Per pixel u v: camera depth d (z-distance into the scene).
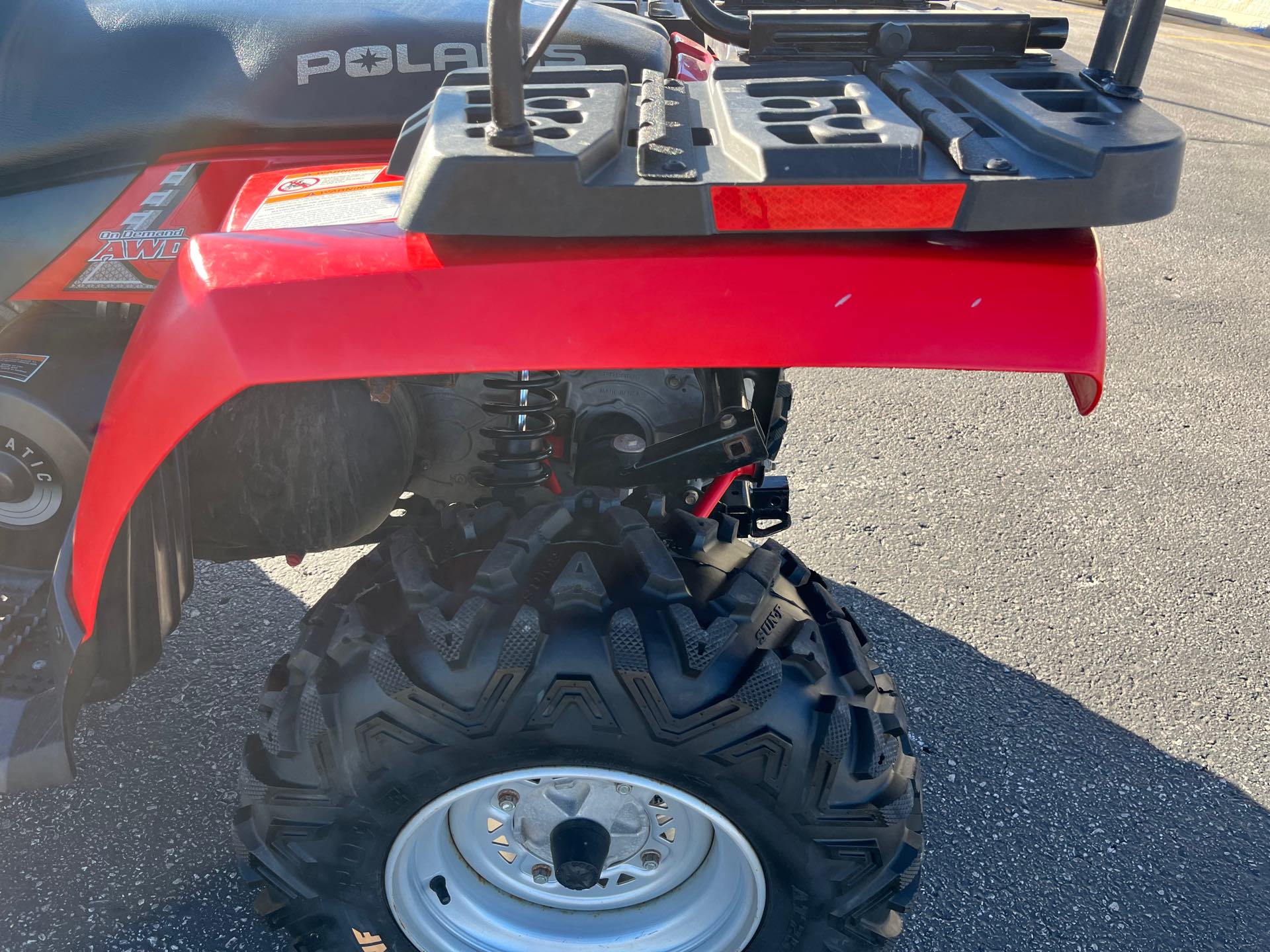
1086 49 9.41
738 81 1.14
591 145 0.93
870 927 1.38
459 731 1.21
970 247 1.01
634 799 1.39
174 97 1.41
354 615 1.31
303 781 1.29
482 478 1.48
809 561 2.79
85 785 1.97
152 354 1.09
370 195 1.26
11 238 1.43
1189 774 2.18
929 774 2.13
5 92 1.40
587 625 1.21
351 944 1.44
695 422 1.62
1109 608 2.68
